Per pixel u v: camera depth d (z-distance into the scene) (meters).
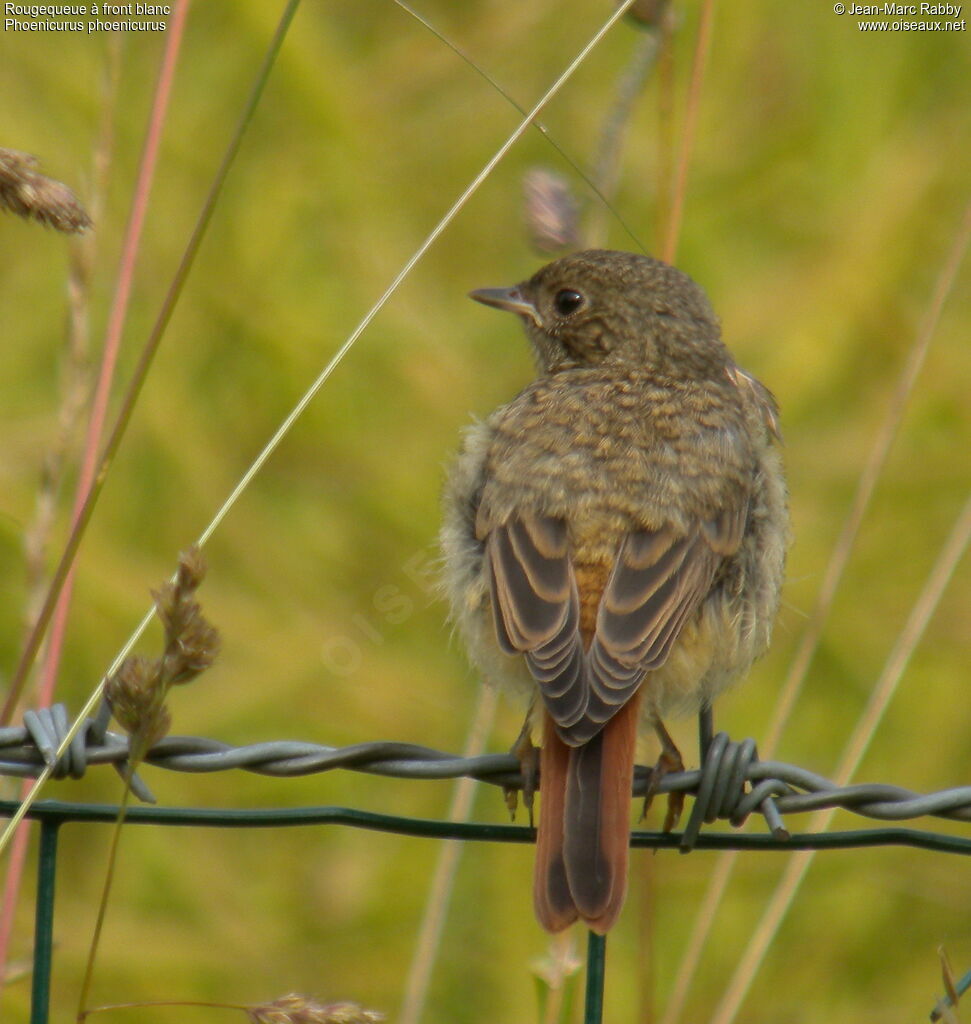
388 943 10.19
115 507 11.18
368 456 11.67
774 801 6.57
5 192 6.10
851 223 12.59
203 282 11.87
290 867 10.52
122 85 12.19
